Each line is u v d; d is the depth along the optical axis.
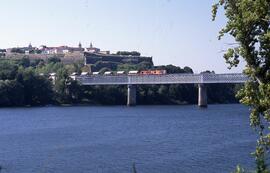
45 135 120.31
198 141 105.25
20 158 81.81
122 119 175.38
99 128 140.25
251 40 27.48
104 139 110.56
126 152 88.00
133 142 104.50
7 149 93.31
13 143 103.31
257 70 27.58
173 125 150.25
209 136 115.69
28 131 131.50
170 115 197.00
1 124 154.62
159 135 119.69
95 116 191.25
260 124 28.61
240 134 119.06
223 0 28.02
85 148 93.94
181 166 72.94
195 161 77.06
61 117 185.38
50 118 180.50
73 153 87.12
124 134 122.62
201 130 132.12
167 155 84.00
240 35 27.25
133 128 140.12
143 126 147.00
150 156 83.12
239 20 26.92
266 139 28.62
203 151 88.12
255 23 27.03
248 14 26.59
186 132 126.75
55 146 97.19
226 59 28.22
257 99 27.80
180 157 81.50
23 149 93.12
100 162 77.19
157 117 185.50
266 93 27.08
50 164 75.69
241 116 188.50
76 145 98.75
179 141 105.62
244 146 94.50
